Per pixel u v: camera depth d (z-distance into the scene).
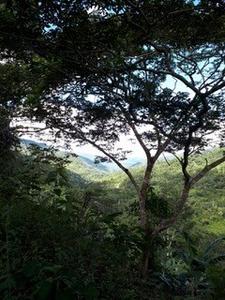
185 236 6.58
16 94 9.04
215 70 7.38
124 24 4.14
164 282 6.42
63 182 4.80
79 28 4.02
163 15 4.06
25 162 5.37
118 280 4.17
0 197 4.21
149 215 8.45
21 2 3.75
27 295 2.92
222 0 4.07
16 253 3.25
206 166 7.93
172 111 7.20
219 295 5.41
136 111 7.54
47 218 3.88
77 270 3.42
